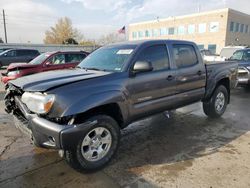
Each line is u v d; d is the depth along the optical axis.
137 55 3.86
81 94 3.09
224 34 39.31
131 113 3.72
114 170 3.38
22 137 4.55
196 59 4.96
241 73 9.19
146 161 3.62
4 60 18.89
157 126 5.21
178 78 4.43
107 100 3.28
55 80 3.26
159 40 4.32
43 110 2.97
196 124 5.33
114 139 3.51
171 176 3.21
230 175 3.22
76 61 9.95
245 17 42.34
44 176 3.22
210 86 5.32
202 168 3.40
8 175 3.24
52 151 3.95
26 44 38.25
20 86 3.29
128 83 3.61
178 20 46.03
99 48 4.77
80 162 3.16
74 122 3.06
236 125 5.26
